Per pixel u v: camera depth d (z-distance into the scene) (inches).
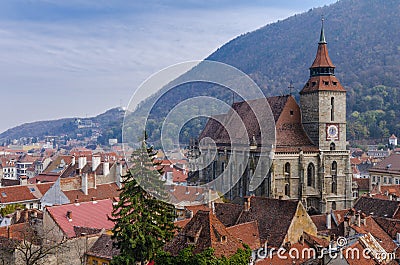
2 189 5767.7
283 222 3272.6
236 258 2410.2
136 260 2704.2
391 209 4298.7
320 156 5674.2
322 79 5792.3
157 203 2657.5
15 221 4242.1
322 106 5733.3
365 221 3614.7
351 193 5895.7
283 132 5639.8
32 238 3147.1
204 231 2476.6
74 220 3718.0
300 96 5915.4
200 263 2317.9
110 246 3314.5
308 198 5659.5
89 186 5265.8
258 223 3383.4
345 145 5890.8
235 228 3223.4
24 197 5787.4
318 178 5708.7
